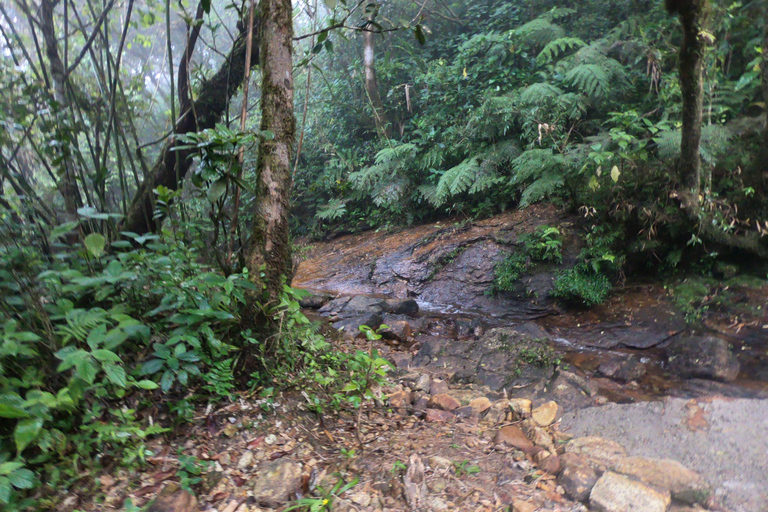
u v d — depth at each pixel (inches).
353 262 305.6
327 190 388.2
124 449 89.3
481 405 132.9
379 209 361.7
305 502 82.7
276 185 123.8
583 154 243.4
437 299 253.6
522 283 236.7
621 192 220.7
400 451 104.6
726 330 175.9
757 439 105.8
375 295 266.4
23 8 139.0
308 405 114.7
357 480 91.8
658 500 83.4
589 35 322.7
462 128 312.3
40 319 92.4
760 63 192.9
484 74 329.4
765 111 187.8
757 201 197.0
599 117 288.4
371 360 122.6
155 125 194.5
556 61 317.4
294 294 121.1
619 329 194.1
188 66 151.1
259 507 83.4
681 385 146.2
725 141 203.2
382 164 343.3
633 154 222.1
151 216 155.3
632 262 229.0
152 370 95.3
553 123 270.2
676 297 200.1
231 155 112.5
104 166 136.3
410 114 377.7
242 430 103.1
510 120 293.1
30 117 147.6
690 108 170.2
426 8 384.8
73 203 132.5
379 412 124.5
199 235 127.0
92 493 81.9
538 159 257.6
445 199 316.5
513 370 156.6
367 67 365.4
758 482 91.4
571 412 129.3
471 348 174.4
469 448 107.7
